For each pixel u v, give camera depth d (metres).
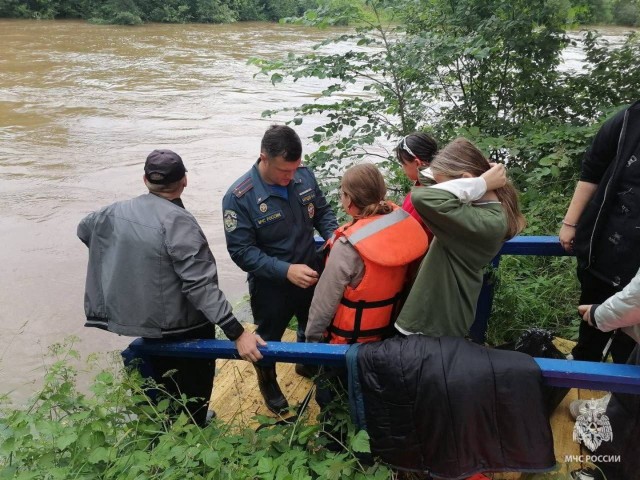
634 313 1.87
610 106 4.80
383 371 1.97
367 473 2.05
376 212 2.23
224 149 11.11
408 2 4.94
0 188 9.11
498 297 3.46
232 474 1.98
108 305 2.32
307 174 2.89
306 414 2.69
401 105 5.19
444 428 1.92
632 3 6.02
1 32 25.44
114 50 22.11
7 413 2.55
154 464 1.99
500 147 4.36
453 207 1.92
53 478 1.94
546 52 5.02
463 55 4.91
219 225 7.85
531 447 1.92
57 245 7.37
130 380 2.27
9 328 5.61
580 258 2.53
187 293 2.23
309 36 27.19
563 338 3.46
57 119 12.98
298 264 2.62
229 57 21.03
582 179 2.58
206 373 2.69
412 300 2.12
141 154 10.84
